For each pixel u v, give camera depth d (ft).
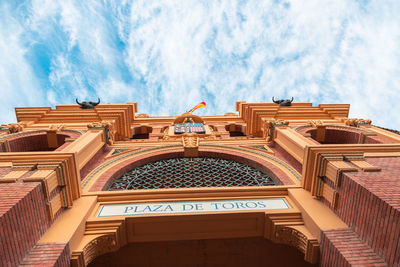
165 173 31.63
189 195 20.56
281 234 18.15
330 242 14.90
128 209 19.19
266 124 38.37
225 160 31.58
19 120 44.75
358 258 13.42
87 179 24.00
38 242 14.52
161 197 20.44
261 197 20.81
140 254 22.21
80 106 54.13
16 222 12.81
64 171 18.02
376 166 18.04
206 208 19.15
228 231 18.56
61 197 17.60
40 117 44.88
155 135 47.73
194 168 30.71
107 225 17.48
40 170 17.13
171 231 18.26
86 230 17.26
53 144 38.86
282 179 24.41
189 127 48.44
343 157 19.52
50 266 12.87
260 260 23.30
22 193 14.07
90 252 16.57
